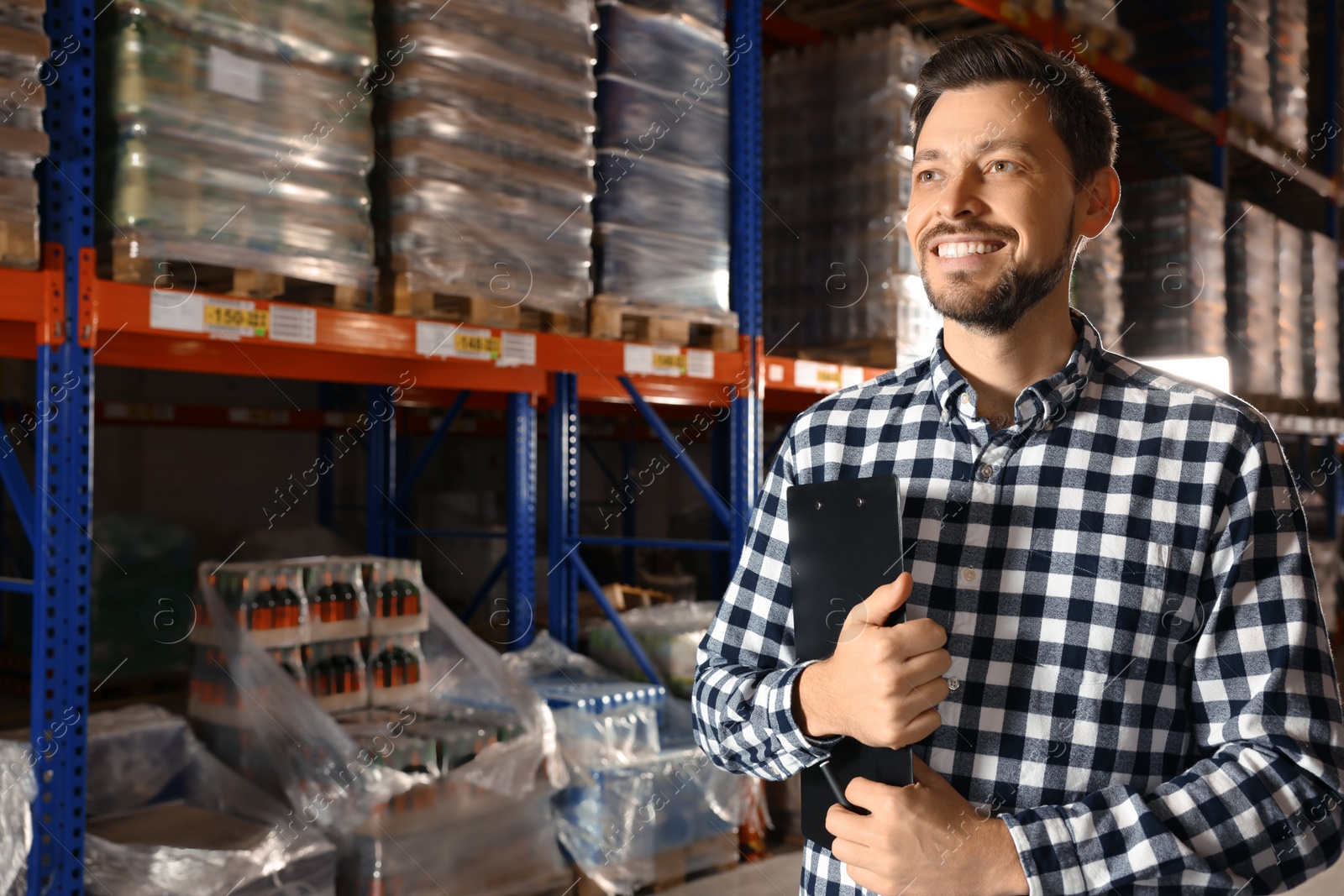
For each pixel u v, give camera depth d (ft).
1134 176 25.86
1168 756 3.79
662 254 11.92
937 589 4.07
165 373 25.40
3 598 21.30
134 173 7.93
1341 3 28.63
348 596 10.62
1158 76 23.84
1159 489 3.89
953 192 3.93
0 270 7.25
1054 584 3.92
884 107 14.19
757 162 12.98
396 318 9.66
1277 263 24.12
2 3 7.06
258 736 9.37
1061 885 3.42
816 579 4.01
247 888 8.25
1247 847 3.37
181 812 9.26
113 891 7.95
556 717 11.34
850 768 3.86
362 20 9.30
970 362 4.24
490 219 10.16
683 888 11.37
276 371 11.06
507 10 10.32
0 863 7.64
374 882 9.03
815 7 17.56
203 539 25.88
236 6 8.45
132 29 7.91
